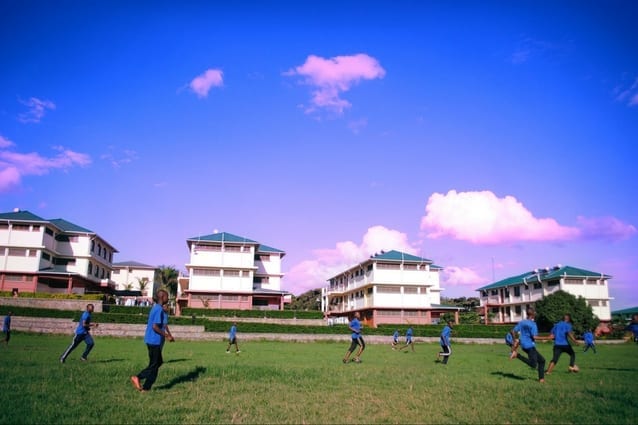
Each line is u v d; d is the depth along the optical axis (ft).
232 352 87.97
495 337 165.68
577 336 177.06
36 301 149.38
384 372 51.08
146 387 33.63
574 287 222.69
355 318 67.77
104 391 32.81
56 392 31.53
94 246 201.36
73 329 126.62
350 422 26.35
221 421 25.85
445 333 69.67
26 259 172.24
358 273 240.53
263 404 30.37
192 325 138.00
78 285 189.98
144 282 250.78
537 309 193.16
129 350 81.15
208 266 197.98
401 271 217.97
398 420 26.99
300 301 339.57
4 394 30.09
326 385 38.63
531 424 26.76
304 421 26.32
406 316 216.54
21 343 87.40
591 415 28.91
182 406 28.78
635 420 27.78
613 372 55.62
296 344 130.82
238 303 199.62
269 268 219.61
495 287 270.05
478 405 31.40
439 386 39.75
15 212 176.45
